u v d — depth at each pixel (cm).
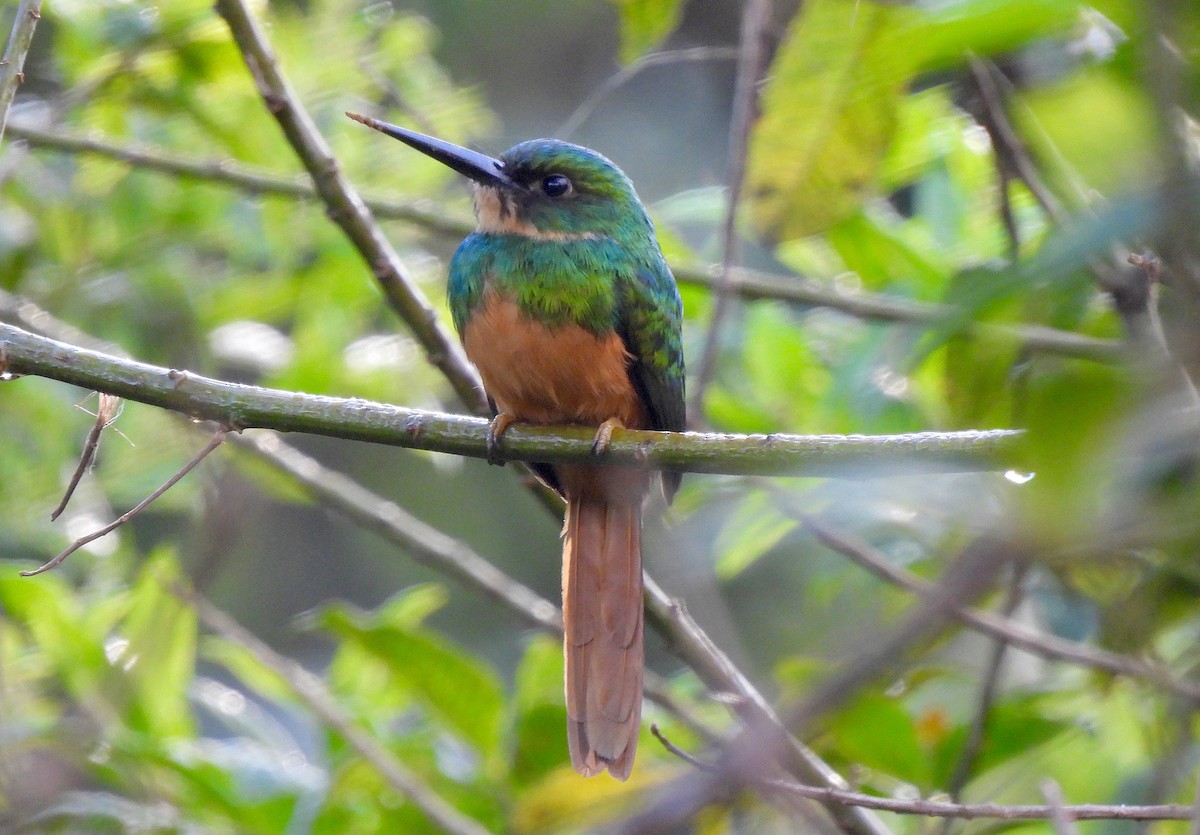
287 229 855
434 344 637
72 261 874
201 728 945
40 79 866
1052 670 698
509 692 1240
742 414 741
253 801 670
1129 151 236
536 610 756
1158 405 184
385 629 679
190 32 741
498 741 705
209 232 876
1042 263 201
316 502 819
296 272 883
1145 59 185
